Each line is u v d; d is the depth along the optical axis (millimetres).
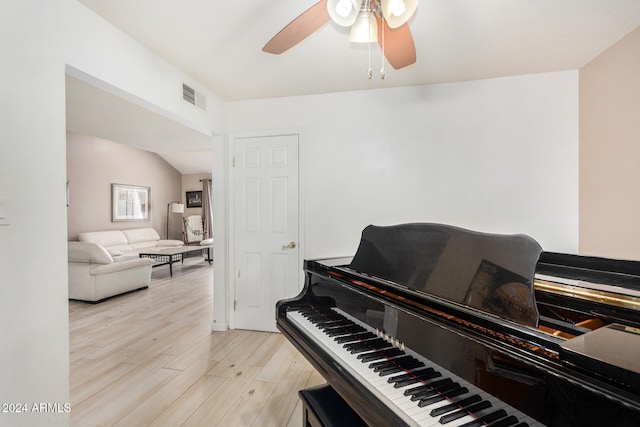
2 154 1299
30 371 1387
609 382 630
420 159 2779
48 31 1479
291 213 3029
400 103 2814
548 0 1650
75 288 4070
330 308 1585
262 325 3105
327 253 2955
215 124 2977
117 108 3936
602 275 1381
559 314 1159
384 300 1217
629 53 1972
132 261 4598
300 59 2307
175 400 1938
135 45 2029
